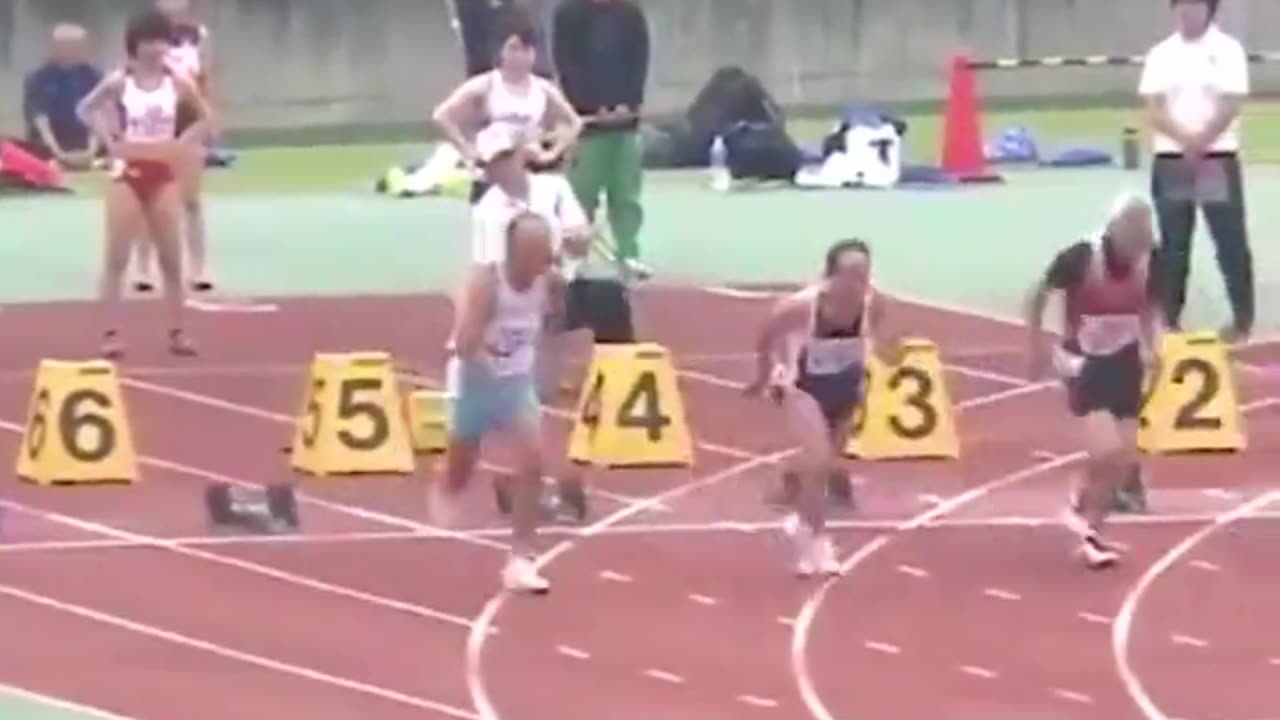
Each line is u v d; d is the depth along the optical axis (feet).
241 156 357.41
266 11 387.55
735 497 172.04
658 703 130.41
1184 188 209.77
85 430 174.19
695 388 200.85
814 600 149.28
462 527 163.84
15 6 372.79
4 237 271.90
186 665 136.46
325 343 215.31
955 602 149.18
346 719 127.44
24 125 355.97
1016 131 341.00
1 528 161.99
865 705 130.21
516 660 137.80
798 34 407.03
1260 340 218.38
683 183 321.73
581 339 192.34
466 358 148.56
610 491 172.86
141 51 204.54
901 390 182.70
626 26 231.09
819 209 293.84
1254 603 149.48
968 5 414.41
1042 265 251.60
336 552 158.30
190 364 207.10
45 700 130.11
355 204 302.86
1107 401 156.04
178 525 163.73
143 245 233.76
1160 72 209.77
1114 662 138.10
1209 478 178.70
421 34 393.29
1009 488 174.81
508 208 159.02
